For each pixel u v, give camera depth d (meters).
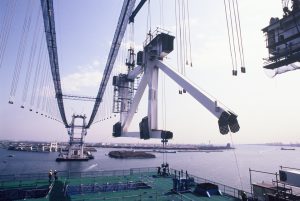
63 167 99.31
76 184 22.39
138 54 23.20
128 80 28.28
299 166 133.12
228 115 9.78
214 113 10.75
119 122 26.91
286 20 11.77
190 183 23.86
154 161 152.75
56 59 44.28
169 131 16.27
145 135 18.02
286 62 11.70
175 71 16.41
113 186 21.98
